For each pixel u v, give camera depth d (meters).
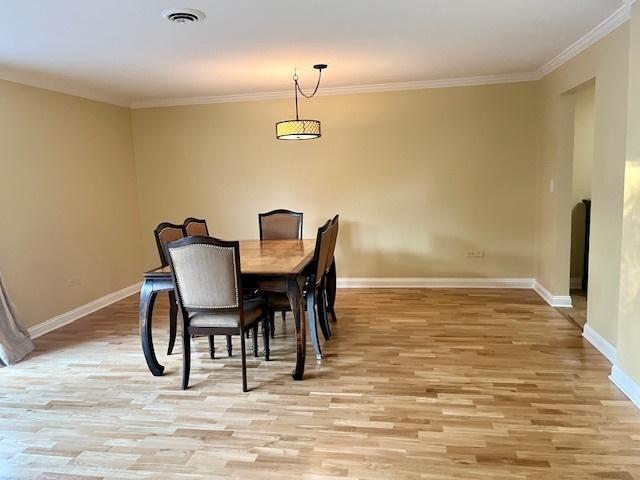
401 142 5.34
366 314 4.52
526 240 5.29
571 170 4.39
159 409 2.78
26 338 3.81
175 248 2.87
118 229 5.51
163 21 2.88
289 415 2.67
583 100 4.99
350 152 5.45
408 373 3.18
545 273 4.87
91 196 5.05
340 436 2.44
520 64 4.47
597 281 3.51
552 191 4.59
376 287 5.58
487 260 5.39
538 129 5.04
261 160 5.62
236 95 5.48
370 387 2.99
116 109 5.50
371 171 5.44
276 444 2.39
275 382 3.10
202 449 2.36
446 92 5.18
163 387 3.08
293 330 4.21
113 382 3.18
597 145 3.46
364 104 5.35
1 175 3.93
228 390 3.01
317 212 5.61
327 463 2.22
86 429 2.58
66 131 4.70
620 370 2.88
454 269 5.46
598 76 3.42
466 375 3.12
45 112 4.43
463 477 2.10
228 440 2.44
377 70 4.46
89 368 3.44
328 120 5.43
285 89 5.24
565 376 3.06
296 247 4.12
